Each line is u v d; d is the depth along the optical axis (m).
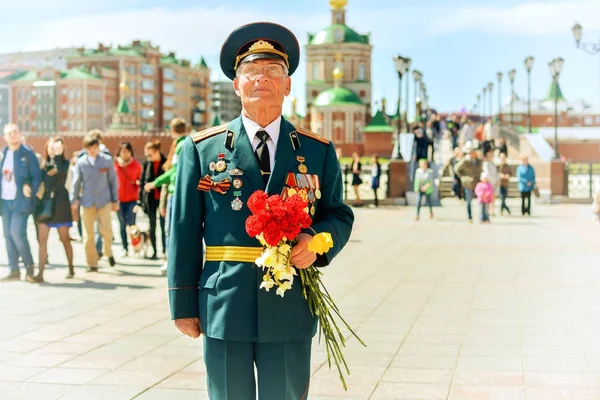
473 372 6.62
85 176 12.24
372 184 29.73
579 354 7.18
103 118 122.12
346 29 101.75
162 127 136.12
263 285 3.80
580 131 78.25
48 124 118.56
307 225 3.83
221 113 170.38
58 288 10.88
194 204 3.98
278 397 3.93
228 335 3.85
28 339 7.78
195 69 149.88
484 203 22.11
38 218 11.34
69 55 128.25
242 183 3.93
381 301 9.92
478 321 8.67
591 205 30.62
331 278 11.90
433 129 59.09
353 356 7.17
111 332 8.09
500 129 55.22
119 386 6.24
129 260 14.01
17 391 6.11
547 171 32.38
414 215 25.50
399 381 6.38
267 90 3.96
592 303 9.69
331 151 4.17
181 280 3.96
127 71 127.31
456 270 12.71
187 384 6.30
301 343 3.99
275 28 4.05
